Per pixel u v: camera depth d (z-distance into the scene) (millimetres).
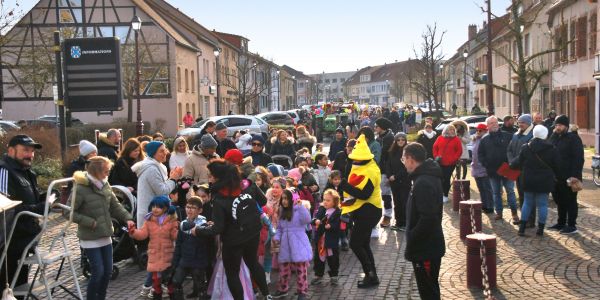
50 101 39812
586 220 12508
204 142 9438
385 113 44000
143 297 8156
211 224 7027
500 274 8797
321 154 12195
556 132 11312
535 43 41031
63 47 18297
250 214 6922
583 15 30969
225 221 6848
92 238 6957
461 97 76812
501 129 13719
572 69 33219
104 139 10930
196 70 49875
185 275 7680
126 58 38781
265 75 75875
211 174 6883
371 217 8273
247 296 7336
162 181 8859
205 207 8383
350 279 8898
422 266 6293
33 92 39844
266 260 8578
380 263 9742
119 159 9859
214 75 57562
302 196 10258
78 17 40375
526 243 10695
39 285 6832
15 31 39312
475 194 16922
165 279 7992
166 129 41562
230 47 64062
